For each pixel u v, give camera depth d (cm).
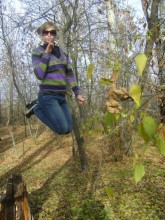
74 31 931
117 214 703
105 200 771
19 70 1700
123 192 812
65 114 364
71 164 1187
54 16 838
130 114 134
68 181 981
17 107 2339
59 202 808
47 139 1727
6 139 1873
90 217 702
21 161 1342
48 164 1242
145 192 812
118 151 1009
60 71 357
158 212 694
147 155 1094
